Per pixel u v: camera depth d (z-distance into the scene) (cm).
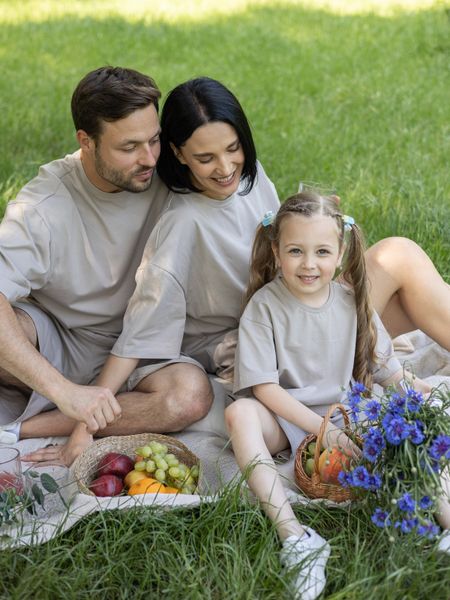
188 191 308
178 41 999
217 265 311
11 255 295
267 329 296
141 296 307
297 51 935
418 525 235
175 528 258
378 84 777
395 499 238
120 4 1257
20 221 298
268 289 301
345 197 514
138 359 312
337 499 264
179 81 826
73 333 328
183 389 309
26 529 258
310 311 296
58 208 303
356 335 302
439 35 933
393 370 310
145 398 314
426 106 707
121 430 316
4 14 1170
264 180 333
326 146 627
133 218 313
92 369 330
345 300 302
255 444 272
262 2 1246
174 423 312
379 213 486
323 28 1048
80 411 284
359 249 295
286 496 264
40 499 266
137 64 895
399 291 322
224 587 235
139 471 281
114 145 288
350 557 248
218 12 1183
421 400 257
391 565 237
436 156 592
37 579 238
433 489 239
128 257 317
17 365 286
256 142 635
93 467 286
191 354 334
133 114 284
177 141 292
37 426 317
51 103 727
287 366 298
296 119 699
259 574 241
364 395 287
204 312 324
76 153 314
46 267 303
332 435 272
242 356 295
